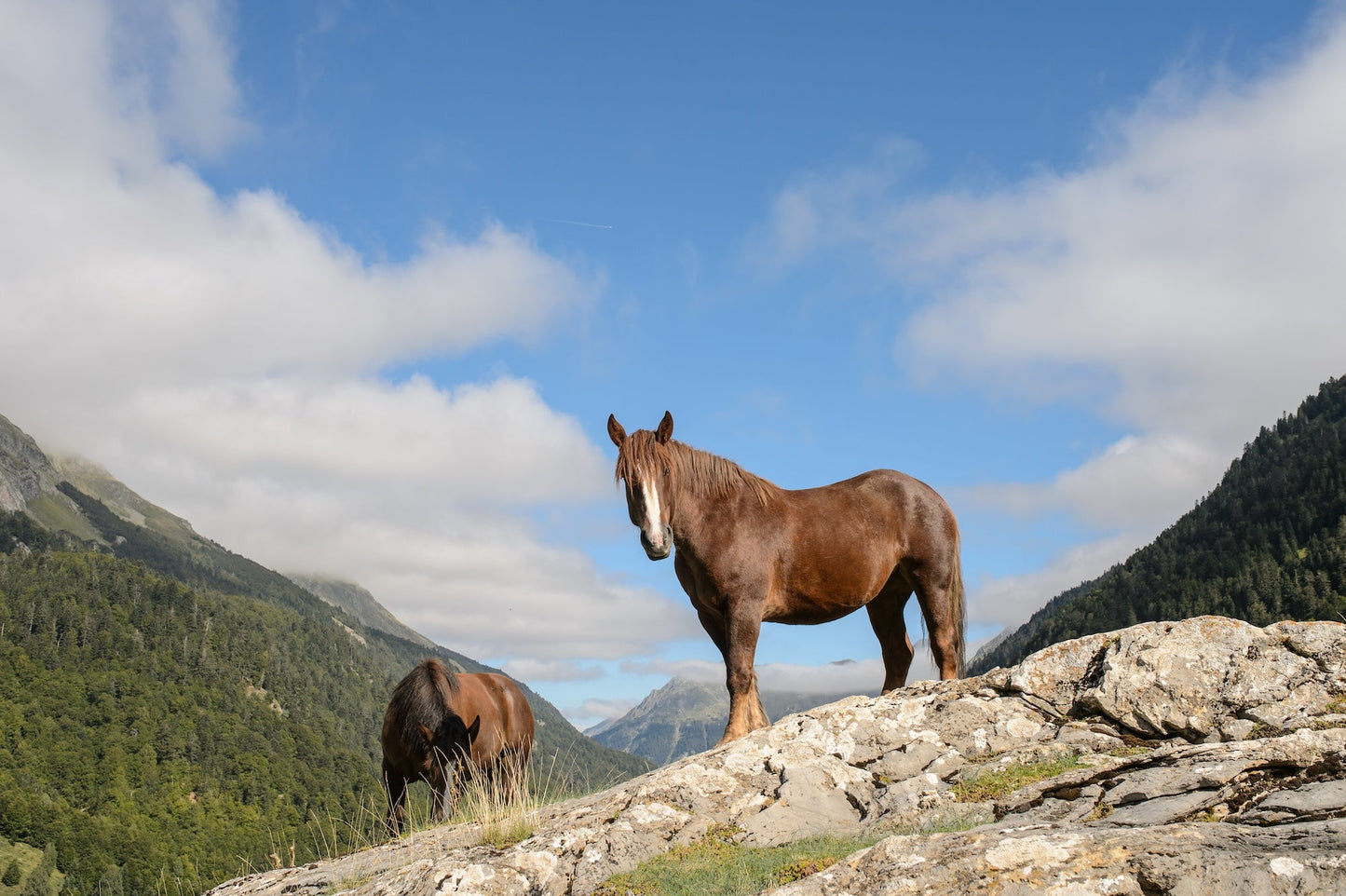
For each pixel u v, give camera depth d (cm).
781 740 604
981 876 316
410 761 995
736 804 550
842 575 726
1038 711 584
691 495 696
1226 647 556
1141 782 437
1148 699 549
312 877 707
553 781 844
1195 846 308
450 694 1037
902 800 513
